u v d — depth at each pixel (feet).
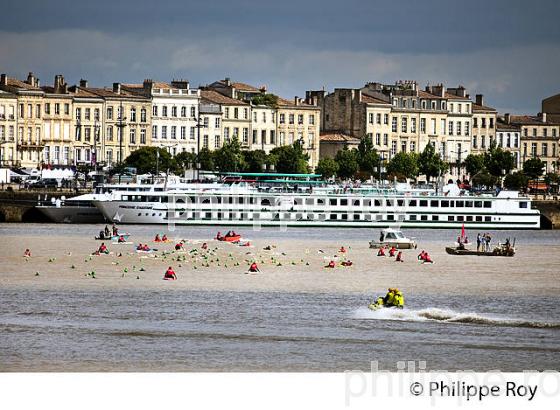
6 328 424.46
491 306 490.08
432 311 460.55
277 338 416.46
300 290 519.19
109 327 429.38
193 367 380.58
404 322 443.73
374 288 531.91
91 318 444.14
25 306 465.06
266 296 499.92
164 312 457.68
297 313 459.32
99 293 499.51
